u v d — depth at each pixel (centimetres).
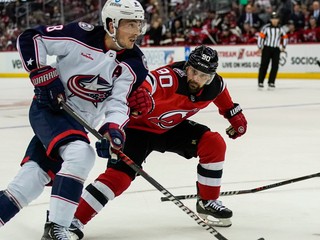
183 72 438
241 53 2273
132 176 432
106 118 378
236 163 718
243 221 480
